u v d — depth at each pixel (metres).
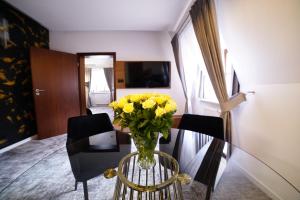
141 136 0.91
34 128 3.33
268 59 1.50
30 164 2.22
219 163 1.31
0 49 2.64
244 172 1.24
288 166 1.42
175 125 3.36
